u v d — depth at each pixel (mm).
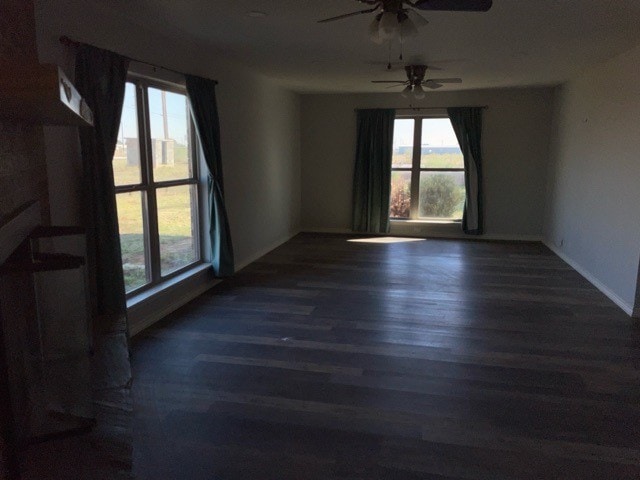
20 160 2277
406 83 5949
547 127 7488
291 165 7961
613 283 4688
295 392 2881
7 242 1515
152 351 3447
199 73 4641
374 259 6418
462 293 4879
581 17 3475
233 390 2898
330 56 4949
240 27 3807
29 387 2010
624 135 4512
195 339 3670
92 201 3152
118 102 3357
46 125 2617
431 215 8266
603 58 4934
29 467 1705
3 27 2148
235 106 5512
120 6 3277
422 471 2164
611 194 4809
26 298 2119
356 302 4570
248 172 6027
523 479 2111
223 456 2260
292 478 2111
